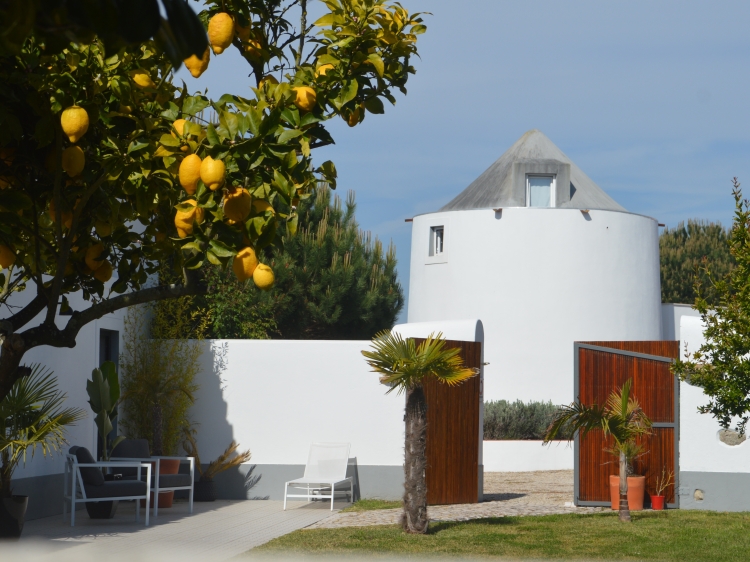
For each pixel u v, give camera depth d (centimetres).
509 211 2539
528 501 1479
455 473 1439
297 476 1527
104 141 441
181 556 927
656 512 1296
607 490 1385
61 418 1048
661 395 1380
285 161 386
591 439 1394
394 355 1075
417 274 2747
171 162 399
